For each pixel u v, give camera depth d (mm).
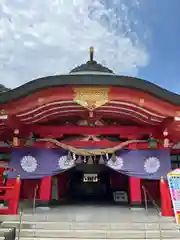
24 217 9977
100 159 13039
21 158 12984
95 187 19250
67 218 10070
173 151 17656
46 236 8742
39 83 10539
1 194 13672
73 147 12852
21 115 11641
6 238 7980
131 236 8734
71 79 10391
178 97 11266
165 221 9766
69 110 11953
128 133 13461
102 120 13500
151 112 11594
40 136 13406
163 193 10789
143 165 13016
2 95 11031
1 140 15594
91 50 15445
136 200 12828
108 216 10562
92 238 8672
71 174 19188
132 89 10812
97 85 10508
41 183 12961
